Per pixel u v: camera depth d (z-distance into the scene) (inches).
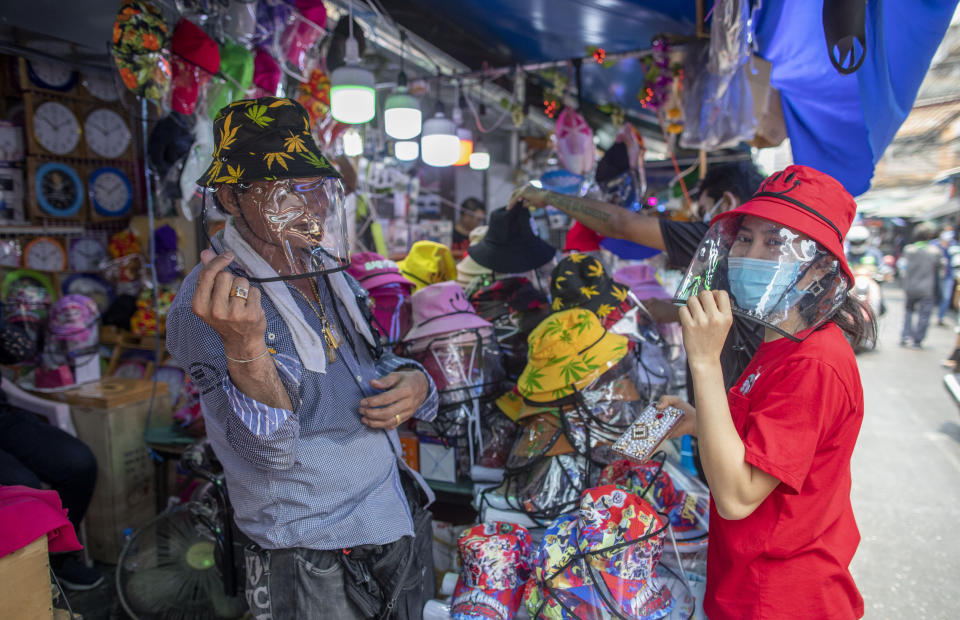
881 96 77.9
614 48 167.0
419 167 235.3
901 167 597.9
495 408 96.3
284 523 53.2
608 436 80.2
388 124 130.0
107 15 120.1
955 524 140.3
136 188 174.9
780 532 47.1
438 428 92.8
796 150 110.5
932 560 125.0
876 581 117.9
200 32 99.8
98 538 115.3
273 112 49.5
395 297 106.9
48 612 61.3
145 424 119.2
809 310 47.4
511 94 197.6
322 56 134.4
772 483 44.4
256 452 47.8
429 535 67.2
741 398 51.2
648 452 58.1
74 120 158.7
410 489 64.2
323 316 57.6
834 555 48.0
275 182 48.3
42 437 101.3
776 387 46.7
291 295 53.2
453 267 127.4
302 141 49.5
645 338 105.7
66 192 158.6
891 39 76.1
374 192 212.7
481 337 97.0
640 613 61.6
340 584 54.5
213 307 40.3
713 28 99.6
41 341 121.0
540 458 82.0
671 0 116.7
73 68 145.8
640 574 63.2
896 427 210.7
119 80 97.6
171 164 108.2
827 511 46.8
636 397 83.9
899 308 554.3
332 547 53.6
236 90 106.8
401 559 57.1
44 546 60.9
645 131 253.1
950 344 371.2
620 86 197.8
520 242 117.5
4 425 101.7
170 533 95.7
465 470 93.9
